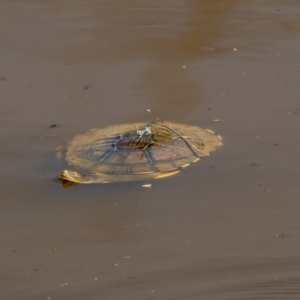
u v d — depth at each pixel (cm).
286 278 938
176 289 924
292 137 1365
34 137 1425
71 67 1861
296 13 2248
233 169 1244
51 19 2244
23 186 1227
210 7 2334
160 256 1004
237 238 1040
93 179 1223
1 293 934
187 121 1476
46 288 940
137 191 1191
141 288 929
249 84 1686
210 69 1814
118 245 1038
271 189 1173
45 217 1127
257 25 2158
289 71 1767
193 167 1254
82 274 970
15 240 1064
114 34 2116
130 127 1393
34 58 1934
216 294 909
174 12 2298
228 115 1497
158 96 1636
